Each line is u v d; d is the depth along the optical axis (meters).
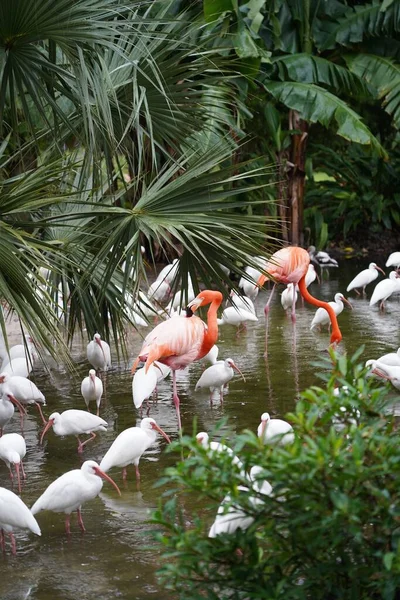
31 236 7.12
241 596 4.63
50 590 5.98
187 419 9.66
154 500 7.61
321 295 17.25
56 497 6.79
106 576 6.18
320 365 5.16
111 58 8.84
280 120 19.20
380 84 16.95
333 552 4.63
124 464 7.84
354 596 4.46
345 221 22.50
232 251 8.16
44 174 7.95
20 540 6.93
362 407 4.87
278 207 19.55
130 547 6.67
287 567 4.80
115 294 9.05
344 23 17.31
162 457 8.68
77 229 8.55
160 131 9.05
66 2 6.97
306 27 17.28
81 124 8.68
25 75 7.46
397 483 4.39
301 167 19.25
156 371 10.20
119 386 11.24
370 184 22.42
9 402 9.09
